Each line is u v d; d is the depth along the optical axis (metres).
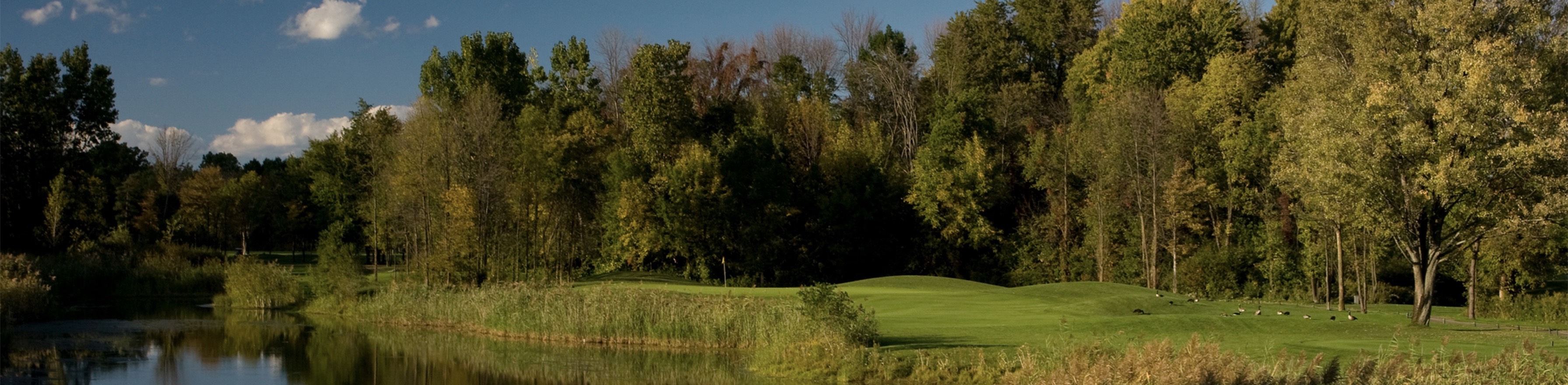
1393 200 27.81
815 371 20.98
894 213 63.28
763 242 58.81
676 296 30.66
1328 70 29.91
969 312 31.34
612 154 59.06
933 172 60.19
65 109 59.25
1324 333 24.34
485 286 38.75
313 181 79.88
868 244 62.41
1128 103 53.72
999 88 71.06
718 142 59.22
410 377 22.92
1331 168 27.97
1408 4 27.16
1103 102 60.59
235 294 44.53
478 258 48.16
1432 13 26.23
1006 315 30.12
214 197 84.44
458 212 48.31
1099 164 54.38
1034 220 61.06
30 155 58.22
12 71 57.19
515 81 64.62
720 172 58.03
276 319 37.75
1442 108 25.64
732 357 25.17
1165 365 14.78
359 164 69.12
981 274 60.88
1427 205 27.31
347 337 31.06
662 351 26.50
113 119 62.12
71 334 31.27
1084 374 15.56
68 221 57.97
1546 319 33.25
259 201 85.62
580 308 30.17
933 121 63.44
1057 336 23.50
